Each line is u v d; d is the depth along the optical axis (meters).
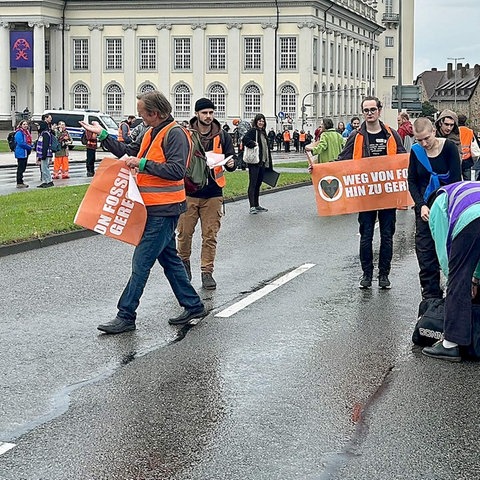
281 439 4.84
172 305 8.23
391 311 8.03
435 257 7.68
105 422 5.09
